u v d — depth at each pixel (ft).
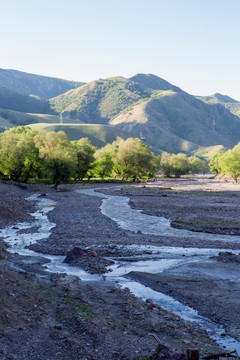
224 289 56.85
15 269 65.57
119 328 39.34
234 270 68.95
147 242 99.45
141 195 249.96
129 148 456.04
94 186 353.92
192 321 44.11
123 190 294.66
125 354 32.91
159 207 179.52
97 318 41.27
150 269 70.90
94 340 35.58
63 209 171.12
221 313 46.34
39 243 95.81
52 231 114.83
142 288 58.34
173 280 62.13
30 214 154.61
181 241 101.71
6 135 352.90
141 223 135.74
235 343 37.47
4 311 39.27
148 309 46.96
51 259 79.20
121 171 471.62
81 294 50.88
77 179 438.81
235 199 217.97
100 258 79.05
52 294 50.65
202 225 125.59
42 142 346.54
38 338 35.42
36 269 68.13
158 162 575.79
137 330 39.04
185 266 72.64
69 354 32.35
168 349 32.78
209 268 70.74
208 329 41.68
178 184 414.00
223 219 138.10
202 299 51.88
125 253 85.10
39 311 43.27
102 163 443.73
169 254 84.53
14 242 97.50
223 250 89.71
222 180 529.86
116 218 146.82
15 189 244.83
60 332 36.99
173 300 52.47
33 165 340.18
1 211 135.74
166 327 40.34
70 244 94.68
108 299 50.65
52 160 315.17
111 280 62.90
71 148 348.18
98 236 107.34
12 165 329.52
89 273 68.13
